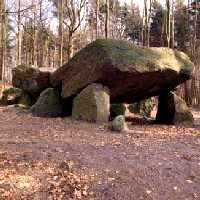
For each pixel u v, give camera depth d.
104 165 7.96
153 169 7.81
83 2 31.98
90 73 14.13
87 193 6.69
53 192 6.70
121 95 15.27
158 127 13.65
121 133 11.66
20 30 38.31
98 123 13.41
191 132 12.56
